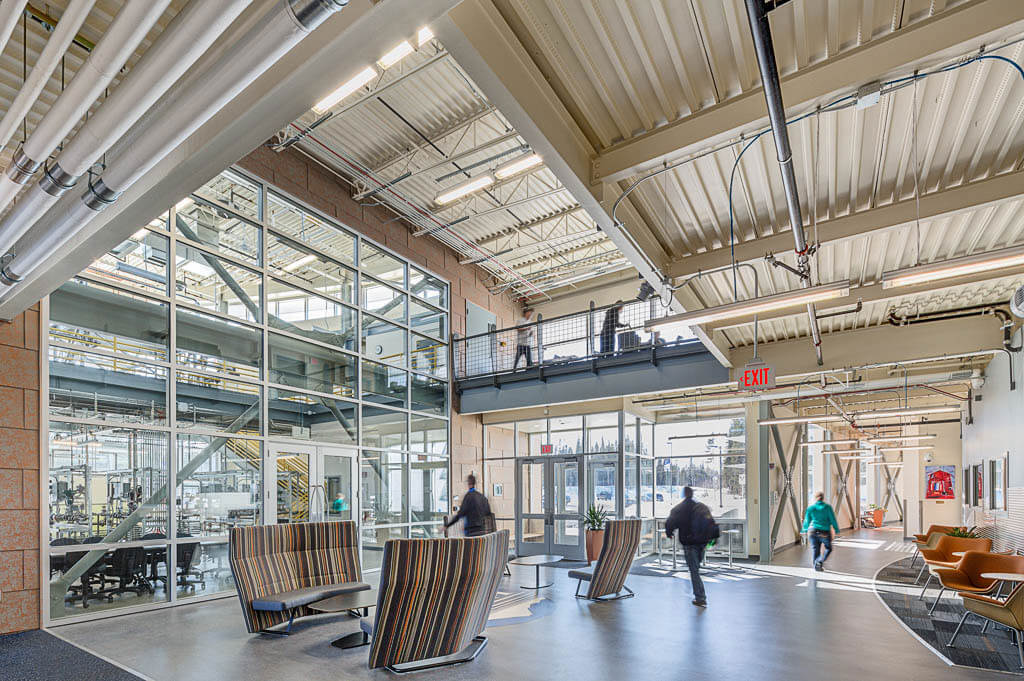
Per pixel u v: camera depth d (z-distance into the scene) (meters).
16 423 6.29
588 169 4.41
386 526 10.71
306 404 9.54
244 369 8.64
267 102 3.21
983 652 5.16
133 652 5.18
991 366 9.55
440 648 4.80
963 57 3.34
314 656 5.01
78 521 6.64
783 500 14.01
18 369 6.37
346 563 6.75
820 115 3.99
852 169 4.72
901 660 4.91
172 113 2.95
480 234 12.40
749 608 6.96
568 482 12.32
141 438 7.31
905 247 6.21
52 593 6.32
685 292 6.89
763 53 2.75
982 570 6.18
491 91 3.40
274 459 8.87
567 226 11.79
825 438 18.52
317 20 2.33
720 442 12.70
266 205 9.25
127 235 4.56
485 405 12.39
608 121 4.22
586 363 11.01
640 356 10.37
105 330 7.15
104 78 2.73
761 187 5.02
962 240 6.08
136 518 7.14
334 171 10.30
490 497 13.30
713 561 11.74
